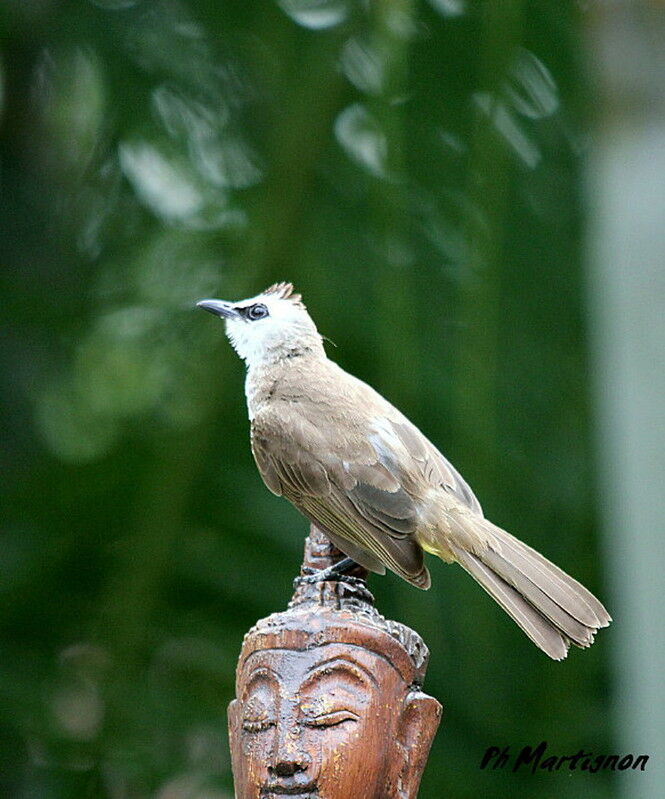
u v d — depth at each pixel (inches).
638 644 283.6
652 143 285.4
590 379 398.3
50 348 495.8
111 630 414.6
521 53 409.1
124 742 411.5
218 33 466.3
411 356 403.5
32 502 418.3
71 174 538.9
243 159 466.3
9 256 535.2
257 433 370.6
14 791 414.6
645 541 279.9
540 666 411.5
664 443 278.5
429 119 411.5
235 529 412.8
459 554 325.4
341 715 226.4
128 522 414.9
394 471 343.9
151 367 477.7
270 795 224.8
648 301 280.2
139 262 487.2
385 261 408.8
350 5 439.5
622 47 290.2
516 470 404.2
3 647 416.5
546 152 413.7
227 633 410.3
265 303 399.9
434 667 411.5
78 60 534.3
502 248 408.8
